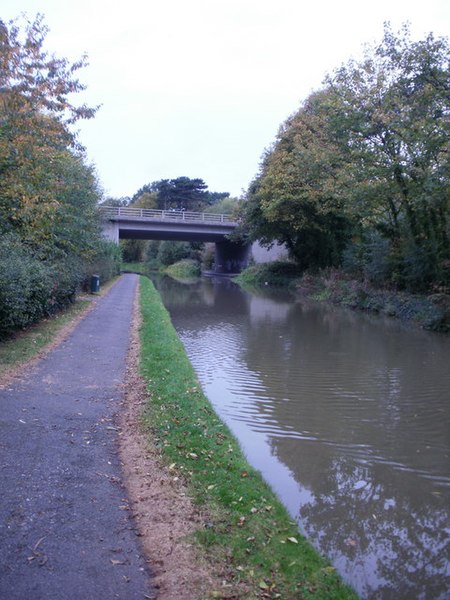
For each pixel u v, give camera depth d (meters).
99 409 7.25
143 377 9.14
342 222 33.75
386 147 21.62
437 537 5.26
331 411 9.12
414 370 12.32
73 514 4.37
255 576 3.73
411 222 22.33
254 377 11.48
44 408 7.10
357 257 29.62
